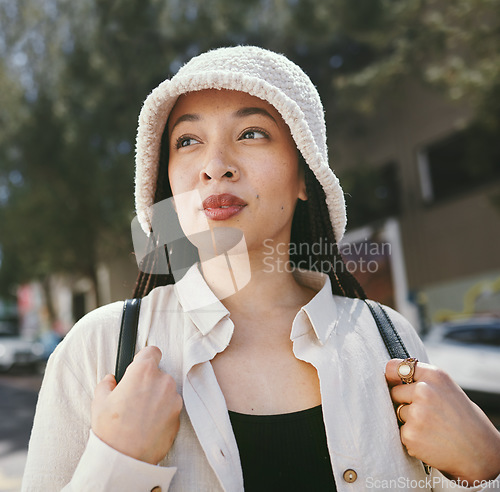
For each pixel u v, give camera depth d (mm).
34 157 10531
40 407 948
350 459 887
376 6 7527
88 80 9359
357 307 1127
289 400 934
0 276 16359
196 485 846
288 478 877
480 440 898
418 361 1071
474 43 6672
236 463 851
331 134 11445
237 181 997
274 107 1042
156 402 830
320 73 10242
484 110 6629
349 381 964
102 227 11398
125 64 9039
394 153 10891
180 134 1050
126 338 957
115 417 814
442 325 6371
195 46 8984
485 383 5430
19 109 10461
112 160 10039
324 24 8172
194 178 1022
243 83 982
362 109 8641
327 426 894
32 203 11133
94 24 9094
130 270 12750
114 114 9586
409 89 10531
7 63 10227
